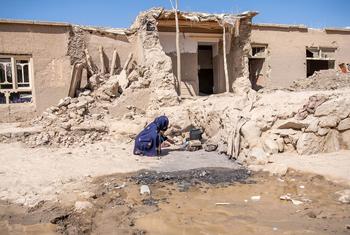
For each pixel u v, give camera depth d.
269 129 9.77
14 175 8.42
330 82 16.70
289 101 10.35
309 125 9.29
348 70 22.64
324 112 9.36
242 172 8.47
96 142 12.73
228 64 19.31
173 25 18.00
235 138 9.95
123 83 16.34
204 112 13.23
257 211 5.94
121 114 15.18
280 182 7.53
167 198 6.77
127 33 17.56
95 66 17.03
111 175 8.44
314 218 5.50
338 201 6.17
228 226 5.37
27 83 15.91
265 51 20.97
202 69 23.55
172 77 15.86
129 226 5.50
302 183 7.30
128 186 7.54
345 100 9.38
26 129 12.92
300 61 21.69
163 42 18.19
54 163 9.62
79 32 16.56
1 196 6.91
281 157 9.10
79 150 11.42
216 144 11.41
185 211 6.07
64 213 5.98
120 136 13.12
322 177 7.41
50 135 12.40
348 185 6.81
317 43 22.08
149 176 8.26
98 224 5.64
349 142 9.27
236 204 6.33
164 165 9.41
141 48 16.64
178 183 7.73
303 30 21.70
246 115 10.38
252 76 21.92
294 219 5.51
